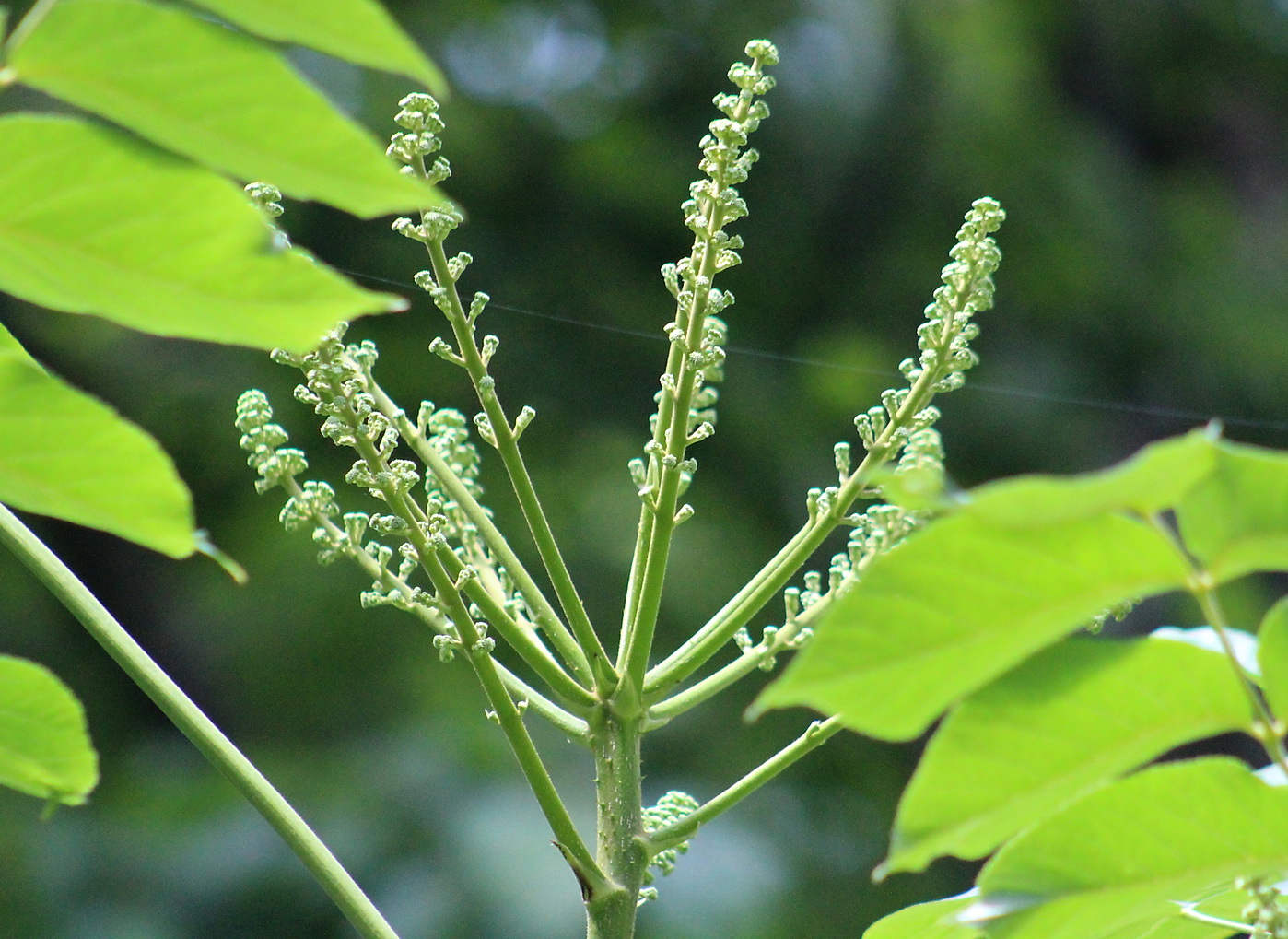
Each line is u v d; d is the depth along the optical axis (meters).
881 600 1.26
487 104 13.41
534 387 12.24
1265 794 1.50
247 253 1.33
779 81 14.11
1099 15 16.56
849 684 1.29
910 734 1.35
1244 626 12.41
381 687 10.82
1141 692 1.41
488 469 11.42
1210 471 1.20
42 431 1.46
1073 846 1.55
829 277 14.21
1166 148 17.16
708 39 14.18
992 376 14.23
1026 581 1.25
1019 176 14.87
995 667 1.31
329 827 9.64
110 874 9.52
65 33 1.22
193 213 1.32
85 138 1.29
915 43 14.67
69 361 11.40
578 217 13.34
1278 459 1.18
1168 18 16.86
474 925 9.02
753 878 10.22
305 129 1.29
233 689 10.96
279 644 10.96
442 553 2.50
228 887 9.58
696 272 2.54
